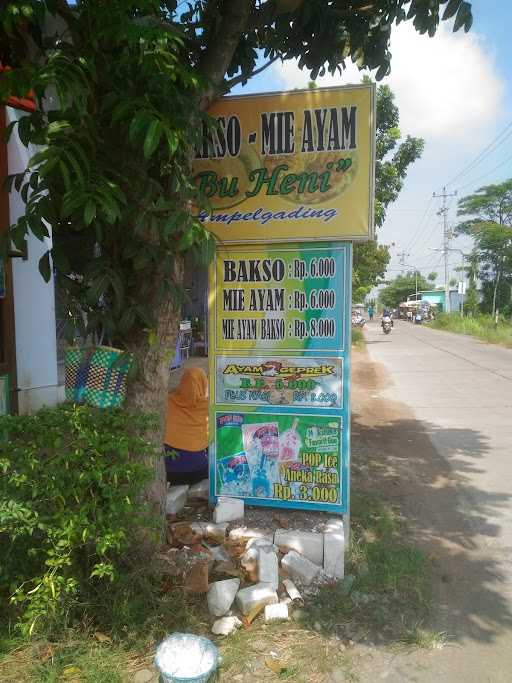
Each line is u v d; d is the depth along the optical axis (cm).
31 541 274
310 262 365
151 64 249
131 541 289
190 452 417
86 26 270
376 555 363
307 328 368
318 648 268
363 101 349
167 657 246
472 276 4034
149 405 323
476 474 564
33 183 267
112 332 297
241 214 369
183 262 325
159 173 294
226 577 313
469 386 1159
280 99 358
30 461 238
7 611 270
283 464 376
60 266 266
